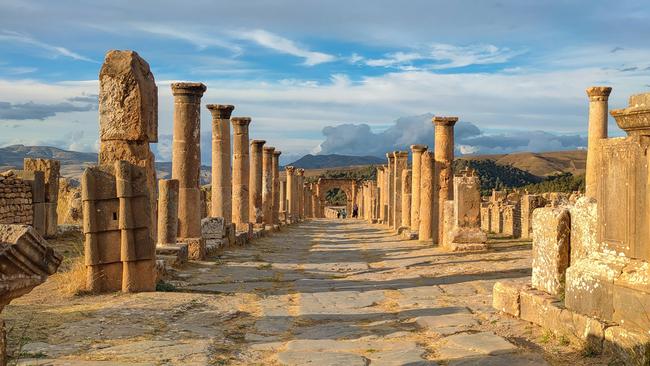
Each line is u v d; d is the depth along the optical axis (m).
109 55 13.51
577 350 7.70
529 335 8.73
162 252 18.25
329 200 147.50
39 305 11.29
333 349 8.44
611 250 7.85
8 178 21.86
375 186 66.62
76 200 31.48
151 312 10.76
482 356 7.68
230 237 26.70
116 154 13.39
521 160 163.62
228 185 29.48
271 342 8.93
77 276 12.93
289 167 63.44
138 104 13.35
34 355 7.55
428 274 16.67
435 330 9.45
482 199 53.88
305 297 13.22
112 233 12.91
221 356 7.94
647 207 7.15
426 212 29.20
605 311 7.63
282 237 37.16
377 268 19.09
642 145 7.22
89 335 8.80
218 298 12.70
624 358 6.82
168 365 7.30
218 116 29.23
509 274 15.67
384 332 9.57
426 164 29.09
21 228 4.52
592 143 24.08
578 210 9.10
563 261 9.31
